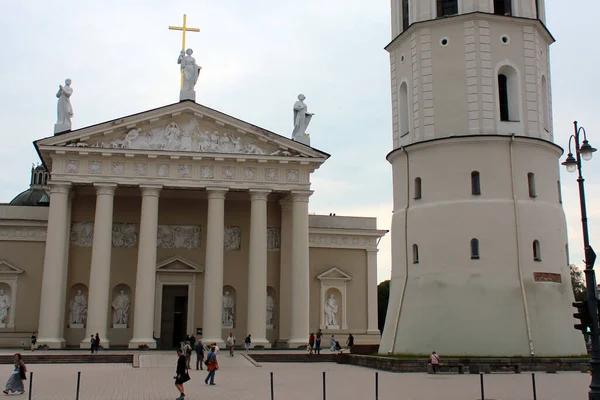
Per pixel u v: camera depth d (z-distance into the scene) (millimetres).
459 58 46531
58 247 59156
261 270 61000
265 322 60688
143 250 59500
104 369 45031
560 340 42656
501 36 46906
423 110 47250
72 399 28750
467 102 45938
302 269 61562
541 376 36812
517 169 45156
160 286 65562
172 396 30062
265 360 52688
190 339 58531
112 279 64875
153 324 63406
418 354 43656
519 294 42938
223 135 62844
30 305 67625
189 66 64688
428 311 44156
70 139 60250
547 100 48969
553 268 44844
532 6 48031
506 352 41625
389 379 35875
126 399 29047
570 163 26234
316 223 77062
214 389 32750
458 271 43969
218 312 59625
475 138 45094
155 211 60406
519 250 43844
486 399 26969
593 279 24562
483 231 44125
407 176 48094
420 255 45875
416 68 47969
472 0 46875
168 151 61000
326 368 45625
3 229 68625
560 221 46500
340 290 75312
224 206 68062
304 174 63438
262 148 63375
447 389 30656
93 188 65438
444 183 45500
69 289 64375
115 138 61438
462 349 42250
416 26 48062
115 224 66188
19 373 30672
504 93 47125
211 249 60500
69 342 63625
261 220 61844
